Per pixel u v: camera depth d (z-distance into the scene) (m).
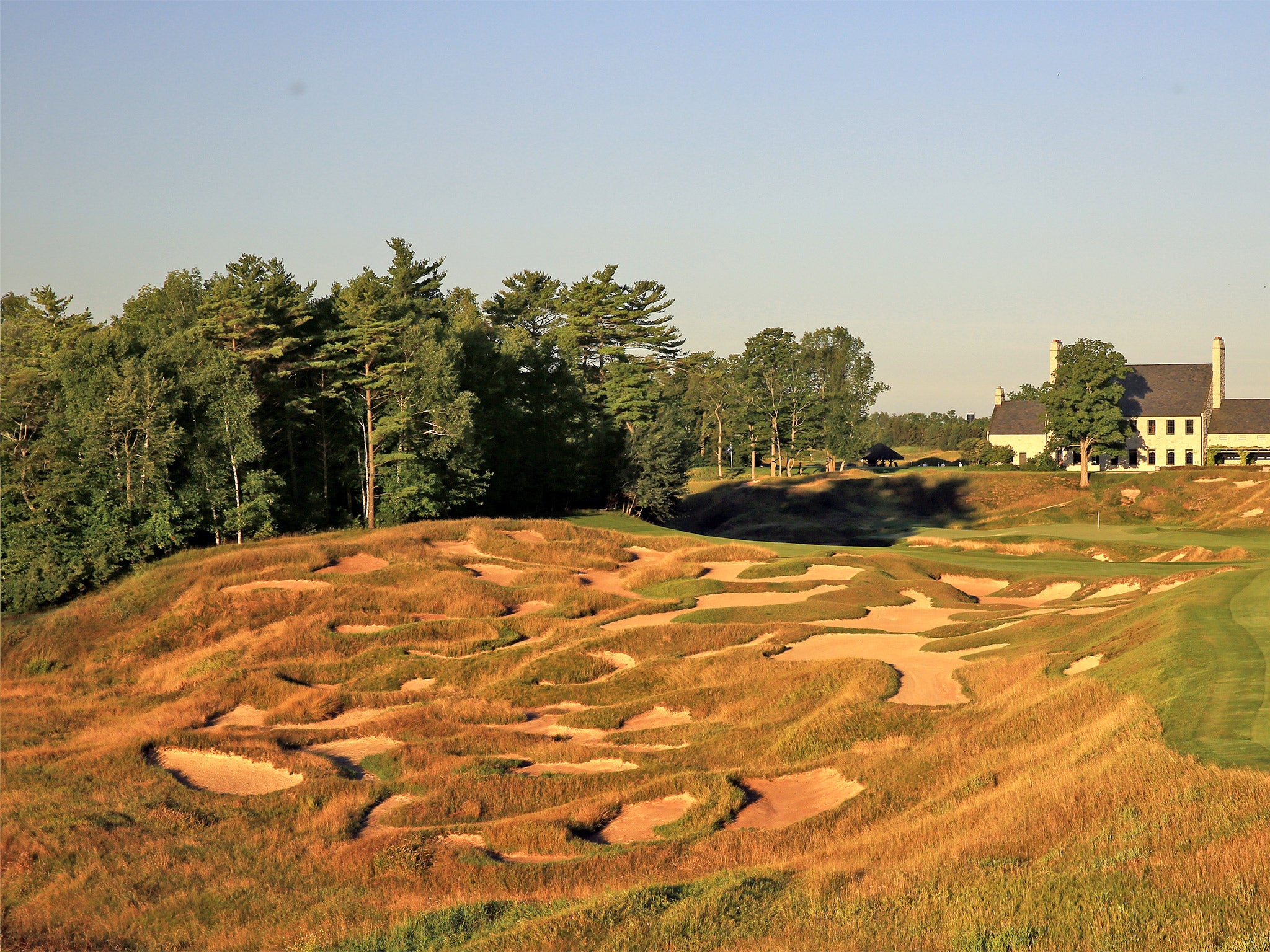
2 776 29.36
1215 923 11.35
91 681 42.03
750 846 19.47
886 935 13.12
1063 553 61.53
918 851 16.62
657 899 15.95
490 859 20.50
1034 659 28.33
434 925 16.59
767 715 29.52
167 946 17.84
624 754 27.52
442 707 34.38
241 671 39.34
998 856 15.08
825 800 22.34
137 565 52.38
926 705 27.14
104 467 53.12
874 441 196.12
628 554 57.88
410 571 50.53
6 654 44.06
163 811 25.55
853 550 59.72
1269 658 21.62
